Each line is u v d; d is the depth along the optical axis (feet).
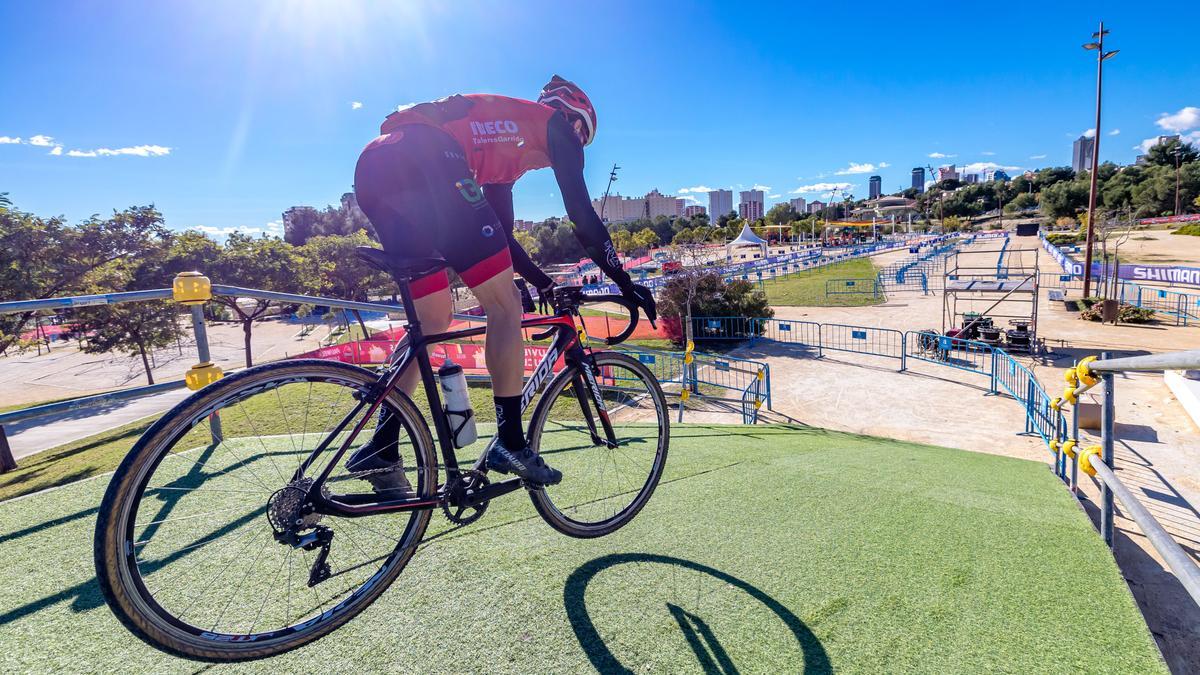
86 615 6.32
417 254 6.49
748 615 6.48
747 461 13.46
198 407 4.84
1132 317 69.51
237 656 5.13
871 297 101.09
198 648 4.91
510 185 7.86
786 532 8.72
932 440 35.37
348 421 5.79
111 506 4.41
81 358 115.65
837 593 6.98
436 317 7.47
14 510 9.00
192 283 11.00
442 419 6.38
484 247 6.13
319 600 6.48
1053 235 216.95
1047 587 7.25
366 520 8.05
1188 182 281.95
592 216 7.16
